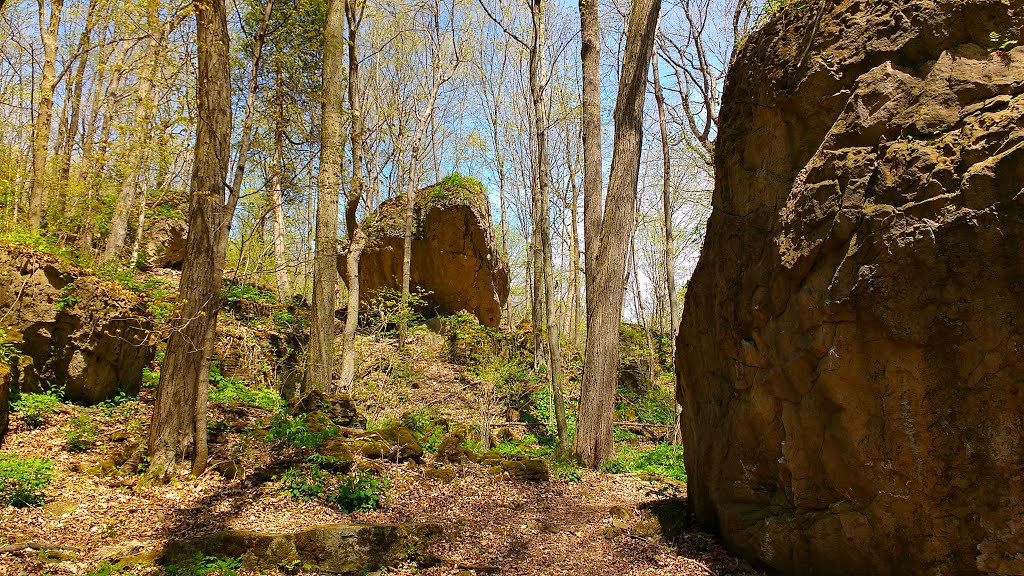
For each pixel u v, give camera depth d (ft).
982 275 11.28
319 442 26.17
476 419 43.06
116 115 44.16
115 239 43.27
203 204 24.16
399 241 62.95
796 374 15.53
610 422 34.55
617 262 34.83
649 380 66.33
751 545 17.35
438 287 63.62
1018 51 12.30
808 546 15.56
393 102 75.05
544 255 41.11
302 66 36.63
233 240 68.80
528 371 59.93
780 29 18.54
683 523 21.48
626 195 34.86
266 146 32.76
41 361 26.37
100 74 48.21
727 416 19.04
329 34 37.55
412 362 51.90
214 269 24.49
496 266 67.77
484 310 66.85
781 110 17.60
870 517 13.87
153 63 25.13
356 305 42.39
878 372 13.15
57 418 25.29
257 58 26.84
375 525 18.83
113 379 30.27
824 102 16.10
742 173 19.44
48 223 43.83
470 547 19.75
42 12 39.88
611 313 34.73
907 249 12.06
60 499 19.12
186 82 24.86
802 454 15.64
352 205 66.85
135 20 22.63
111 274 39.32
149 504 20.06
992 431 11.46
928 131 12.74
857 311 13.30
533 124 73.46
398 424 33.99
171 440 22.81
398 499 23.29
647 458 40.24
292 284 69.15
